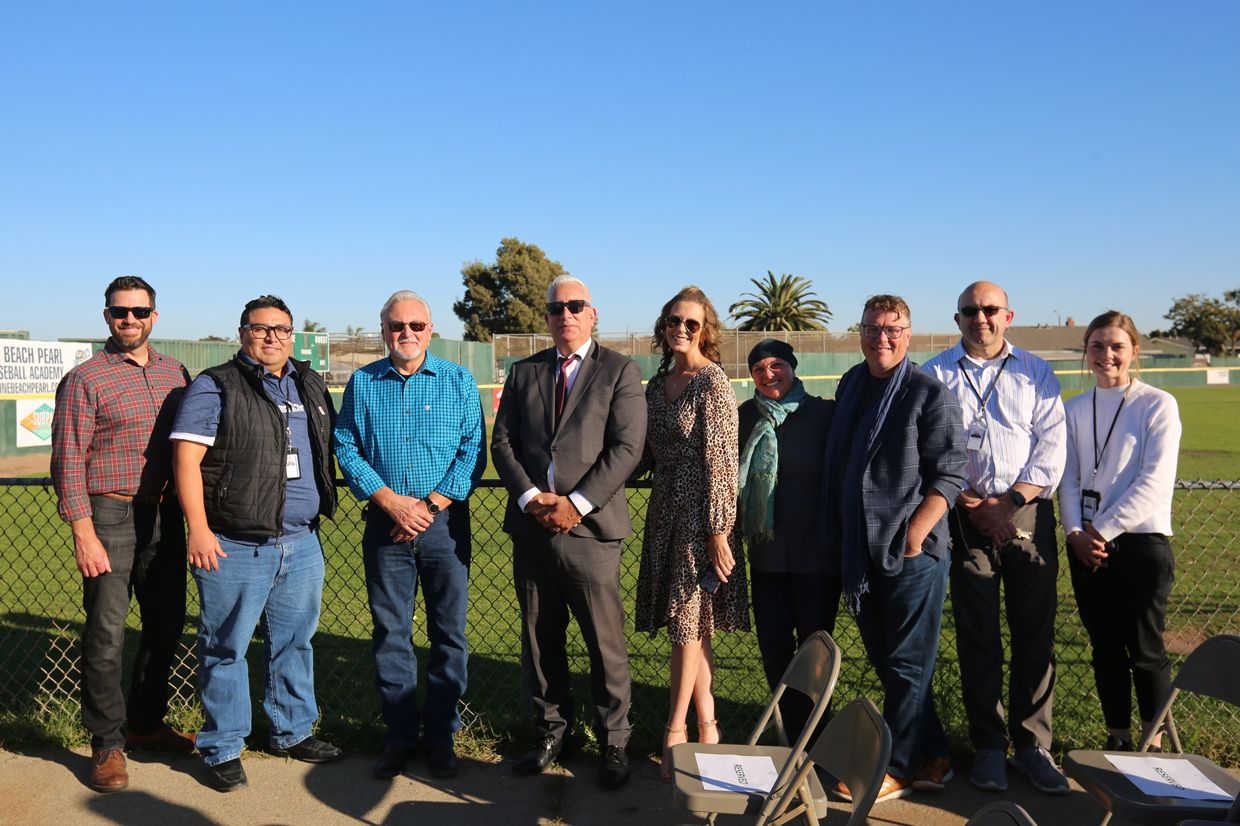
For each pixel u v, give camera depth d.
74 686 4.27
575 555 3.23
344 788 3.24
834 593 3.35
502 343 29.62
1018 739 3.31
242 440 3.17
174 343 18.20
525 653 3.66
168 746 3.58
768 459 3.25
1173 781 2.45
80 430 3.15
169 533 3.45
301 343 20.38
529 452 3.32
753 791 2.43
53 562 7.02
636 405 3.29
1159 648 3.20
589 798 3.17
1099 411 3.31
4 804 3.09
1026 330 77.94
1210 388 47.44
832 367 33.72
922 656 3.11
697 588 3.22
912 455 3.05
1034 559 3.23
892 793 3.10
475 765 3.45
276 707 3.44
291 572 3.38
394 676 3.41
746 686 4.37
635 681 4.38
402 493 3.35
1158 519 3.13
